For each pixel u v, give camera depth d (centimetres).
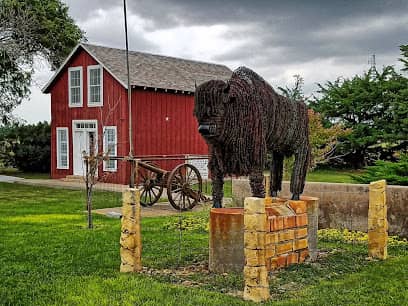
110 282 657
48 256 816
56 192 1998
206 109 649
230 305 567
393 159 3019
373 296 605
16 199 1756
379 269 736
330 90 3334
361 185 1054
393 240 962
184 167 1518
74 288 634
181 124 2555
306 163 807
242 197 1273
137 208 719
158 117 2453
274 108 730
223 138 671
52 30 2848
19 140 3125
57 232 1041
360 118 3209
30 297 604
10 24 2475
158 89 2422
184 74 2728
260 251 589
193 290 622
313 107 3328
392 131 2897
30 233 1028
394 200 1013
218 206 751
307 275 698
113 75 2350
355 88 3222
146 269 738
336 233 1011
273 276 688
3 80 2859
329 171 3023
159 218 1288
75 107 2583
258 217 587
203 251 858
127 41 1673
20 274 704
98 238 970
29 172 3169
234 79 696
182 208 1488
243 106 674
